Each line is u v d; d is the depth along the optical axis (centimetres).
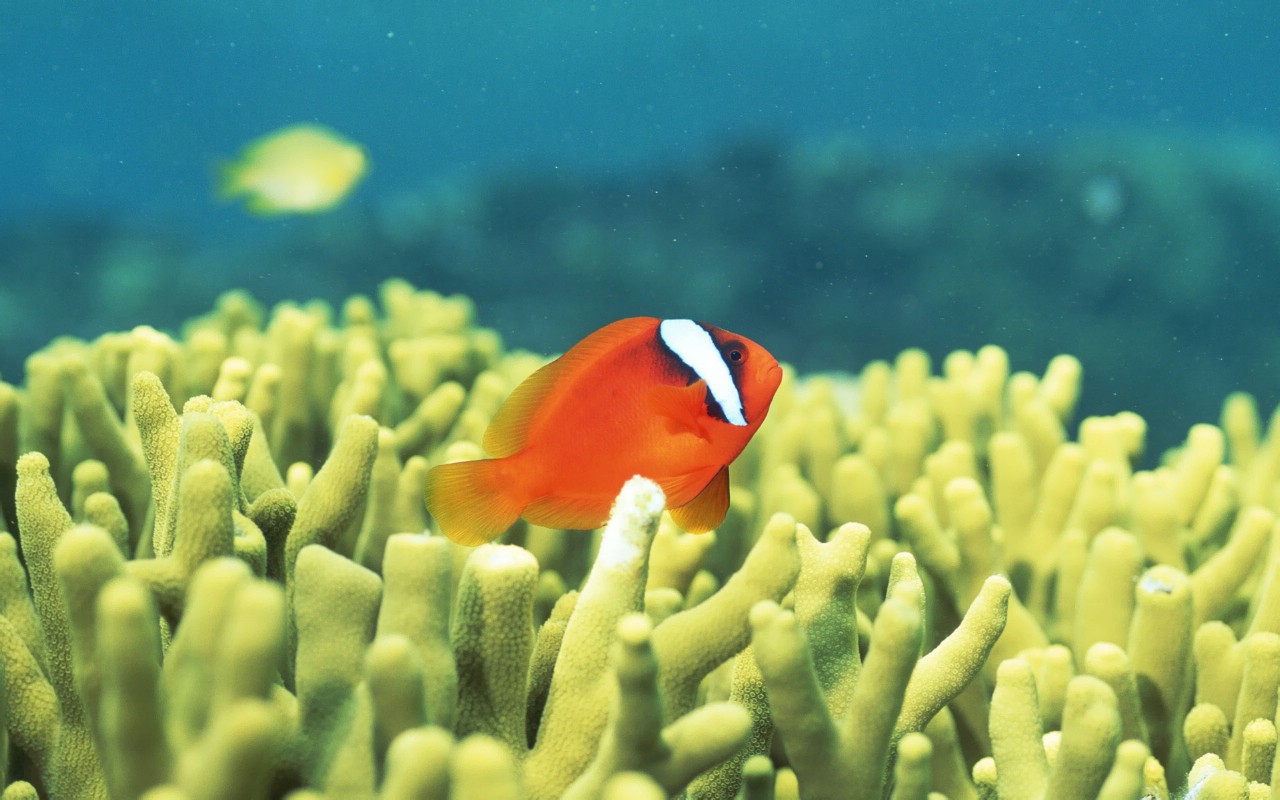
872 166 300
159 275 313
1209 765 50
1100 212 268
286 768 43
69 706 44
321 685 43
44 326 288
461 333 98
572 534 63
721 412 48
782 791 47
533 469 47
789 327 286
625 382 47
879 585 61
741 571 44
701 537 54
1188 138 291
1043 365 253
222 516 44
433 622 43
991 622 47
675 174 321
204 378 74
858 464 67
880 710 44
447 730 43
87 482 56
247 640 38
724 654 44
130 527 58
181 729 40
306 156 154
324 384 74
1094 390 243
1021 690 46
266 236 336
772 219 301
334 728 43
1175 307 253
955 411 82
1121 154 279
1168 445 234
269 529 50
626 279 302
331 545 49
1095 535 63
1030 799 46
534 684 46
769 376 48
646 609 50
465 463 47
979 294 269
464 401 83
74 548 41
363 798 42
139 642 39
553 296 304
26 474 46
